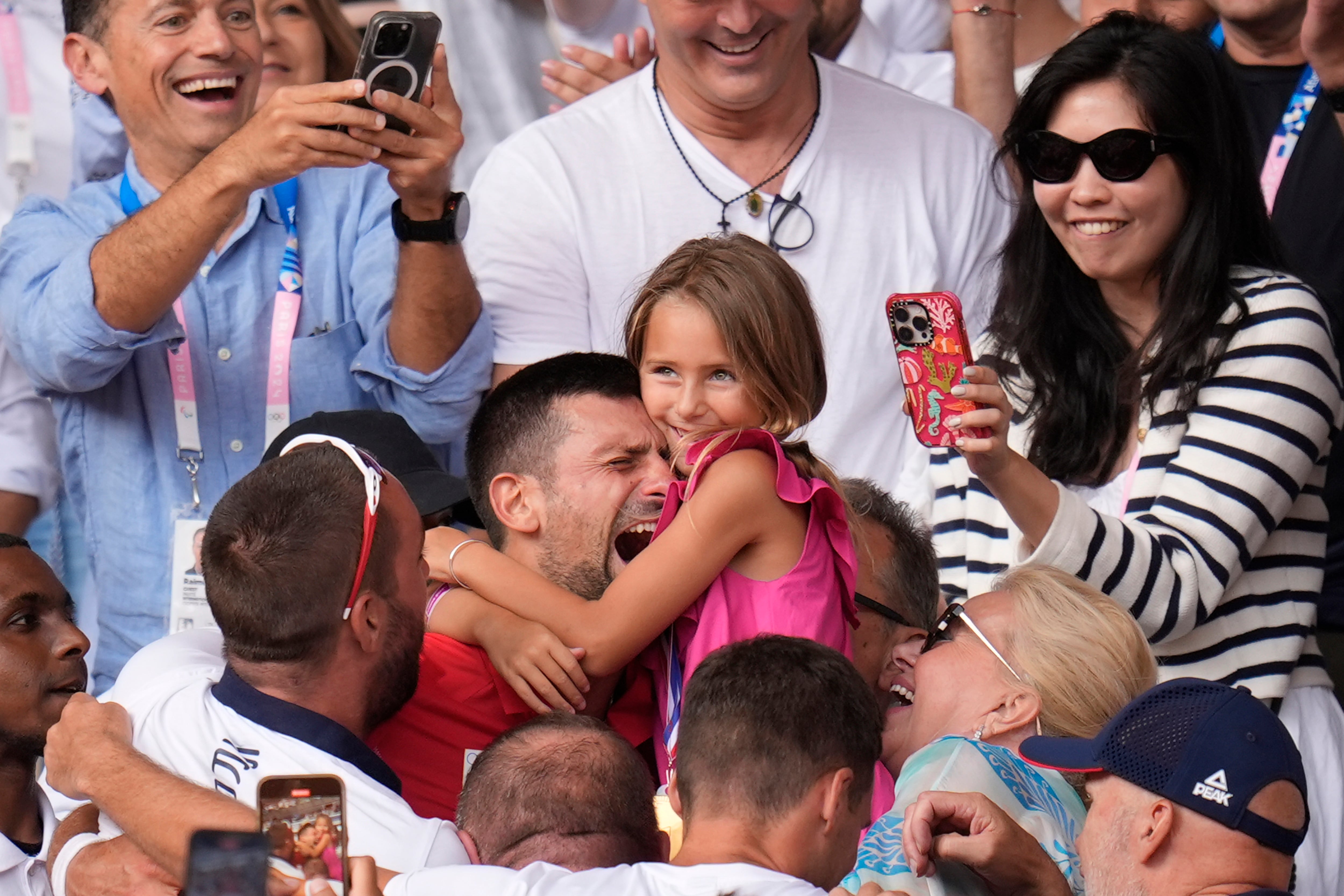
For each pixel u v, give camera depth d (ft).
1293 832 22.94
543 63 45.88
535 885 24.25
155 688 30.07
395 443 35.73
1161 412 35.76
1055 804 27.58
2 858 32.53
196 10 41.50
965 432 32.63
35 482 45.88
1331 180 43.55
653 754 32.60
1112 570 33.06
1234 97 35.88
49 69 50.72
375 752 29.19
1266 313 35.17
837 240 42.24
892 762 32.71
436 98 39.40
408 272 39.65
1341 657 41.65
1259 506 34.40
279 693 28.25
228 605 28.07
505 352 42.27
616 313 42.04
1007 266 38.42
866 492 35.12
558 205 41.93
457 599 32.40
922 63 53.67
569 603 30.99
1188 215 35.50
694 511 30.19
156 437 41.24
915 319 32.65
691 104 41.78
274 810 22.25
